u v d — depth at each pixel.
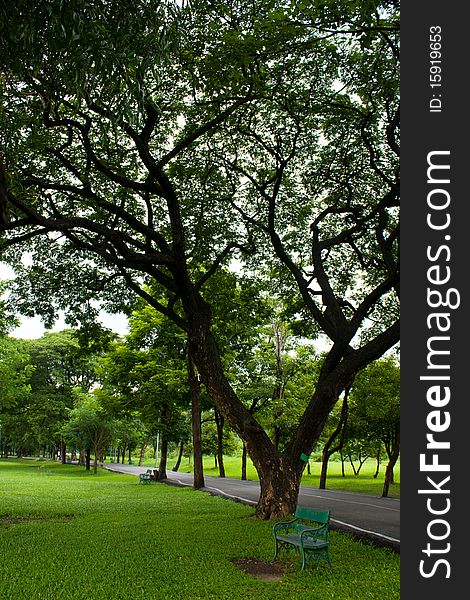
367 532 12.30
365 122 15.42
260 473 14.40
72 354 20.59
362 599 7.03
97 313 19.72
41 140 11.98
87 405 45.94
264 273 21.44
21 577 8.27
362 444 34.75
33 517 15.64
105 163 16.03
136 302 20.58
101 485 29.83
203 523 13.52
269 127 16.69
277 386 34.25
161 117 15.97
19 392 42.94
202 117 15.69
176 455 100.44
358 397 27.44
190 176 17.72
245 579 8.05
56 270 18.89
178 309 26.50
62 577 8.22
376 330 21.72
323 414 14.39
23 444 60.88
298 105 15.61
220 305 22.36
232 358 32.03
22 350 42.19
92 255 18.83
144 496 22.27
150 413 31.81
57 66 8.18
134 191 17.14
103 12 7.47
